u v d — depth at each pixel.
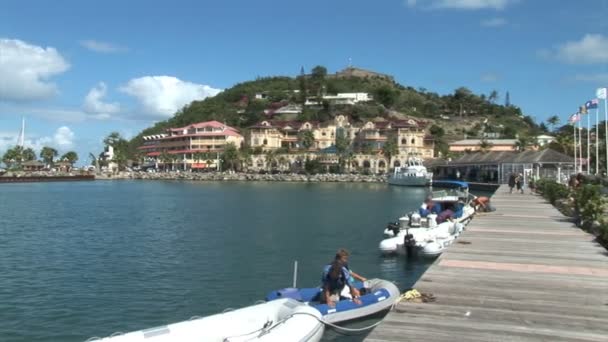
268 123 190.00
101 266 27.45
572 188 40.62
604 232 22.38
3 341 16.34
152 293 21.95
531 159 93.00
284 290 16.91
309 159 172.25
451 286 14.52
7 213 59.47
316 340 12.97
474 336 10.58
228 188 120.69
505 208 38.00
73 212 60.62
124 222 49.34
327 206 67.56
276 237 38.44
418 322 11.43
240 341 13.08
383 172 167.75
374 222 48.47
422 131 171.12
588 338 10.52
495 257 18.73
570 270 16.59
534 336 10.61
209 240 36.94
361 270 26.19
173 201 78.50
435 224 30.89
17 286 22.98
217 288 22.94
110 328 17.67
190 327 13.14
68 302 20.50
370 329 15.87
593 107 63.94
